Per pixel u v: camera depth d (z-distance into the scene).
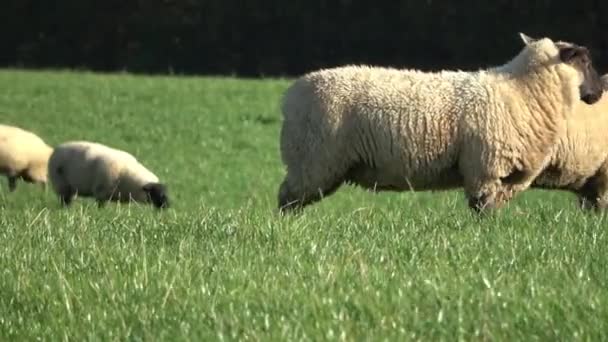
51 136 51.38
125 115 56.31
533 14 101.25
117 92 63.06
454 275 14.24
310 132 22.70
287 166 23.30
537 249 16.33
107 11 113.69
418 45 105.69
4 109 57.41
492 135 22.19
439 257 15.80
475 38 103.31
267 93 62.84
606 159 25.61
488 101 22.22
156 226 19.56
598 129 25.19
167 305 13.16
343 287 13.52
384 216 20.97
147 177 32.47
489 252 16.11
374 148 22.38
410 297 12.89
